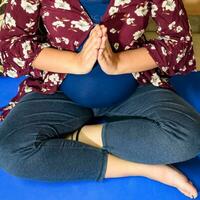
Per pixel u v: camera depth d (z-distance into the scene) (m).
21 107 1.15
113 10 1.04
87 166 1.06
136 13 1.06
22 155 1.05
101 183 1.10
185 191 1.06
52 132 1.11
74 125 1.17
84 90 1.11
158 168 1.08
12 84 1.46
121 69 1.08
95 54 1.01
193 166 1.15
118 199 1.06
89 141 1.13
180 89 1.43
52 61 1.08
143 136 1.07
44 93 1.17
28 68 1.12
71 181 1.10
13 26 1.09
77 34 1.07
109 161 1.07
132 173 1.10
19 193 1.07
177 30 1.12
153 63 1.11
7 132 1.08
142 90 1.19
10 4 1.08
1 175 1.12
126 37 1.09
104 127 1.13
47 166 1.05
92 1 1.03
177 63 1.13
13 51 1.08
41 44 1.10
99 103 1.16
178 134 1.05
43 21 1.10
